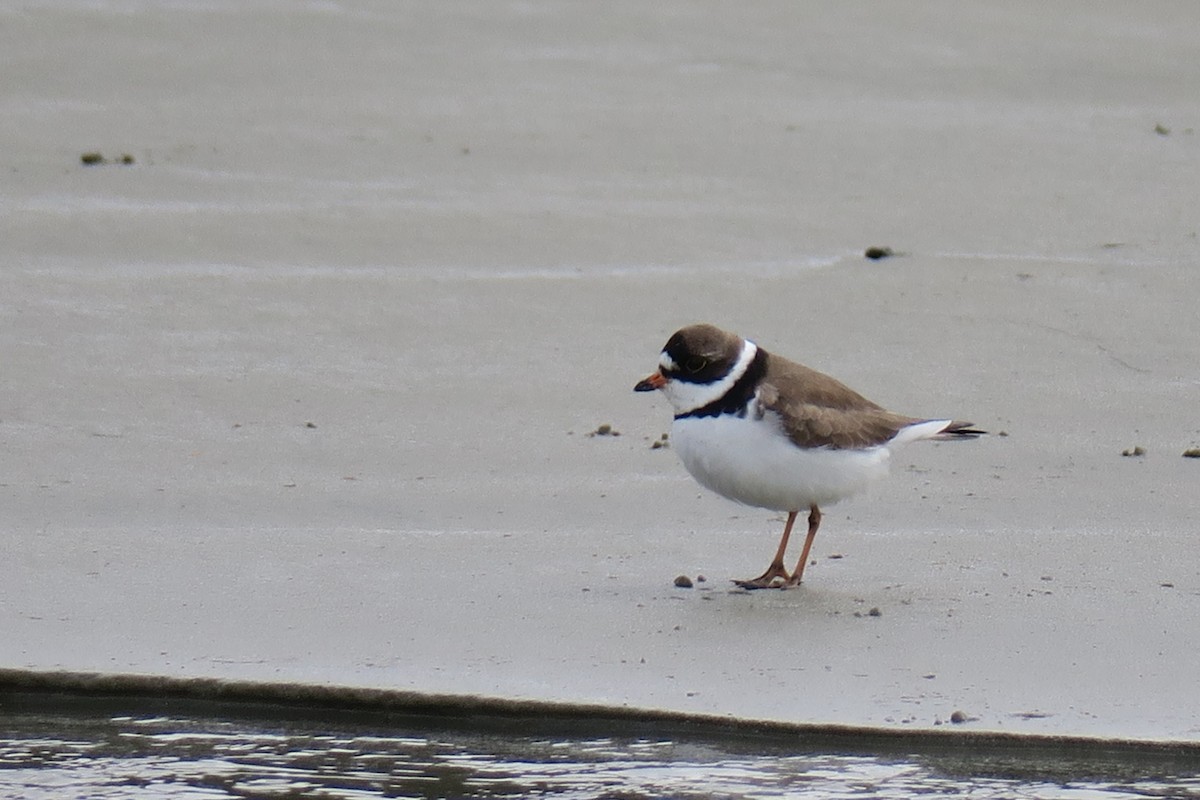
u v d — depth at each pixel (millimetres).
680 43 23578
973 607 9812
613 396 14078
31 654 8961
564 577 10375
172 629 9367
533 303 15891
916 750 8148
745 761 8164
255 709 8664
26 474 12062
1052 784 7898
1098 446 13000
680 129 20547
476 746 8422
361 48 22609
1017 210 18281
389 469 12484
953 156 19922
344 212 17766
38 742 8484
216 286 15992
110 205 17641
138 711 8727
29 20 22250
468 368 14539
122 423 13141
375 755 8336
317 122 20219
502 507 11773
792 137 20406
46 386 13734
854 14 25016
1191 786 7863
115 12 22844
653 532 11336
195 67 21531
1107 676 8781
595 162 19453
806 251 17219
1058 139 20562
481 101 21172
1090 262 16906
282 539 11000
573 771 8102
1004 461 12695
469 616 9648
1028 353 14914
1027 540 11070
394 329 15273
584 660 9000
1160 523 11375
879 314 15719
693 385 10156
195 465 12414
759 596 10047
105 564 10406
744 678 8766
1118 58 23594
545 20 24078
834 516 11656
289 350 14742
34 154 18797
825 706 8414
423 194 18344
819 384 10289
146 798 7906
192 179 18453
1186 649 9133
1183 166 19703
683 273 16625
